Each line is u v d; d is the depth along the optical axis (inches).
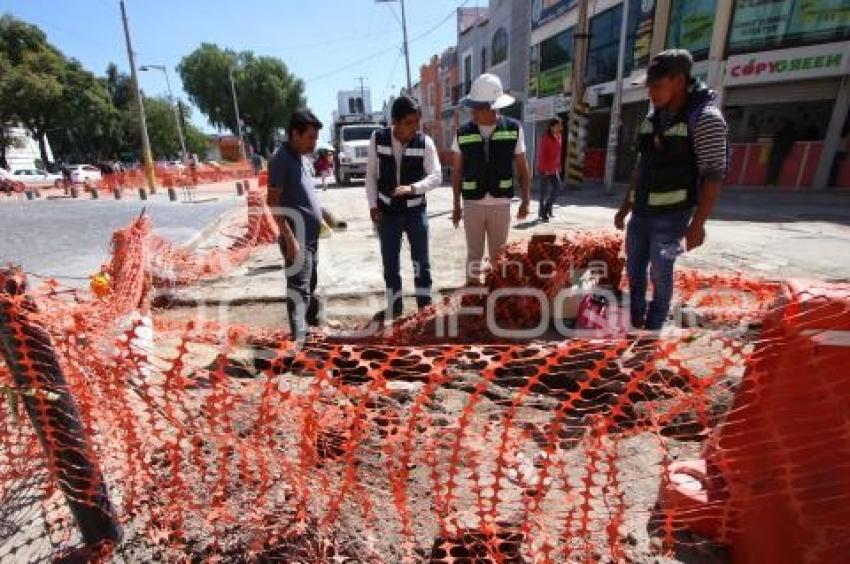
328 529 72.9
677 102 109.3
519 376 119.8
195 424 81.5
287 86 2343.8
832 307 57.9
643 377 73.2
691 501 71.8
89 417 72.9
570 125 601.3
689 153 110.3
